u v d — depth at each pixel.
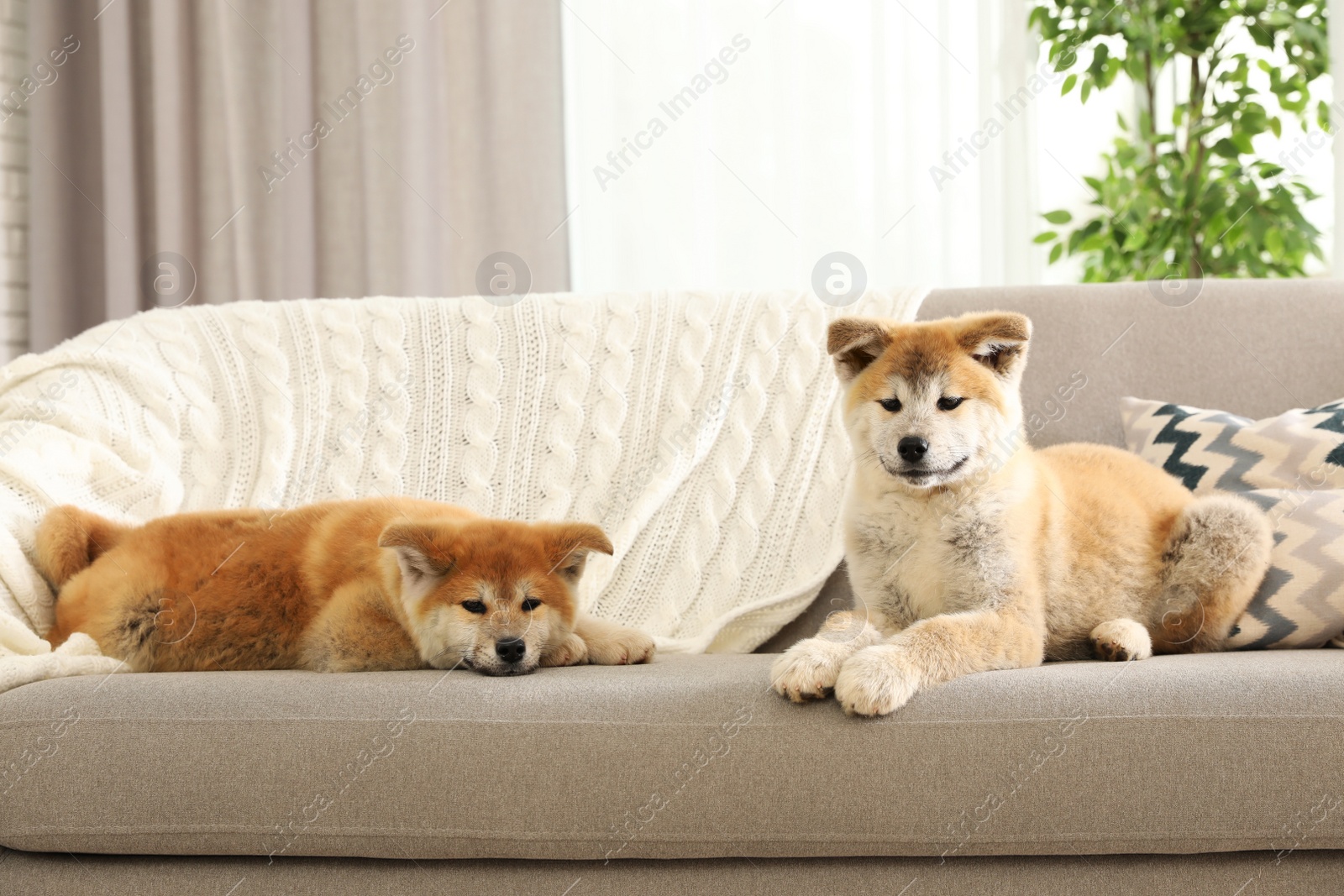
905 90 2.80
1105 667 1.29
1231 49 2.92
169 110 3.04
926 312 2.00
